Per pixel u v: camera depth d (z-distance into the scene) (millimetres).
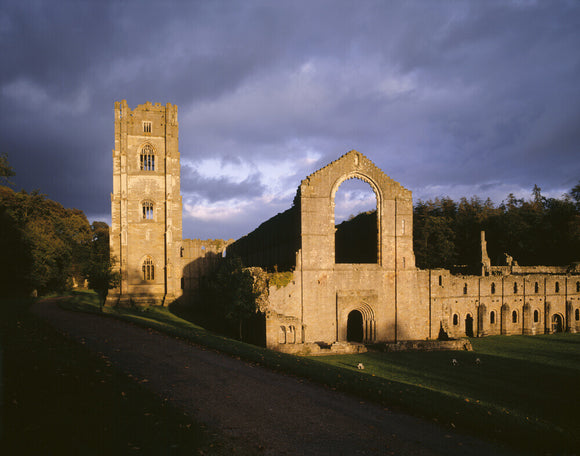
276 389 21406
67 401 15188
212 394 19797
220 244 93438
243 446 14469
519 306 71312
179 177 84562
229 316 51438
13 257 70250
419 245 104125
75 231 107188
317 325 55531
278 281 53969
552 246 101750
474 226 114125
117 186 81750
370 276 58312
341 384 22531
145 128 83750
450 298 65438
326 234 56844
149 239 82312
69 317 41469
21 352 21172
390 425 17391
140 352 27141
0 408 13445
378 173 59562
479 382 35906
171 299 81062
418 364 43344
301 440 15391
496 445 16031
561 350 54531
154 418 15234
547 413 27406
